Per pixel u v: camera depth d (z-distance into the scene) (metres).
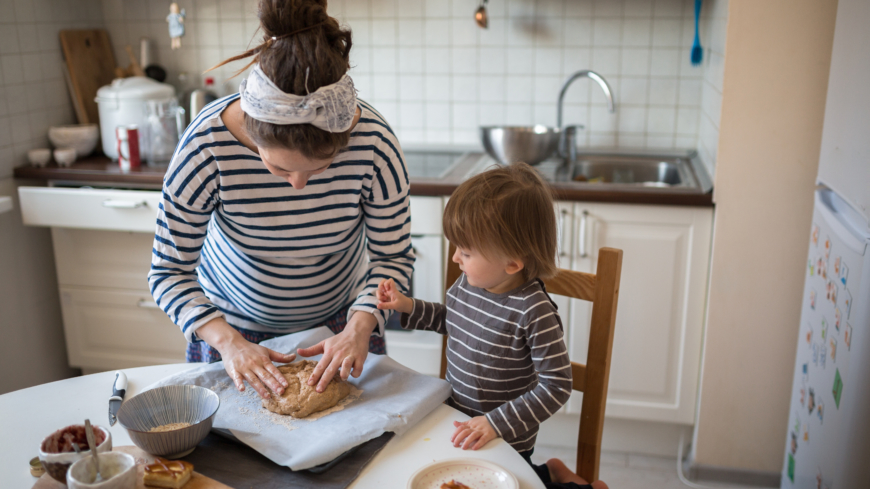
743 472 2.08
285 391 1.00
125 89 2.43
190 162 1.09
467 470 0.90
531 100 2.63
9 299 2.36
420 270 2.19
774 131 1.80
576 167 2.50
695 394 2.11
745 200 1.87
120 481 0.76
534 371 1.17
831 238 1.45
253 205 1.15
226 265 1.31
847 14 1.45
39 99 2.46
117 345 2.49
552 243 1.10
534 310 1.08
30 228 2.44
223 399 1.03
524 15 2.55
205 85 2.78
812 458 1.52
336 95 0.92
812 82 1.75
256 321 1.39
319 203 1.18
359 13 2.67
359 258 1.41
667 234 2.00
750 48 1.76
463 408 1.18
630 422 2.25
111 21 2.79
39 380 2.52
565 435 2.30
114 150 2.47
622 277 2.06
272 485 0.86
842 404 1.32
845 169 1.41
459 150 2.66
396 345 2.30
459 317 1.18
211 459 0.92
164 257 1.16
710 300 1.96
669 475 2.14
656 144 2.58
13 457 0.93
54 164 2.41
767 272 1.91
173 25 2.45
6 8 2.28
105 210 2.24
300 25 0.90
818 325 1.53
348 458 0.91
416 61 2.68
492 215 1.03
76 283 2.44
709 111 2.17
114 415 1.03
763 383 1.99
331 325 1.44
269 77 0.90
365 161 1.15
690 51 2.46
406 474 0.90
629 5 2.46
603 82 2.40
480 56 2.62
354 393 1.05
